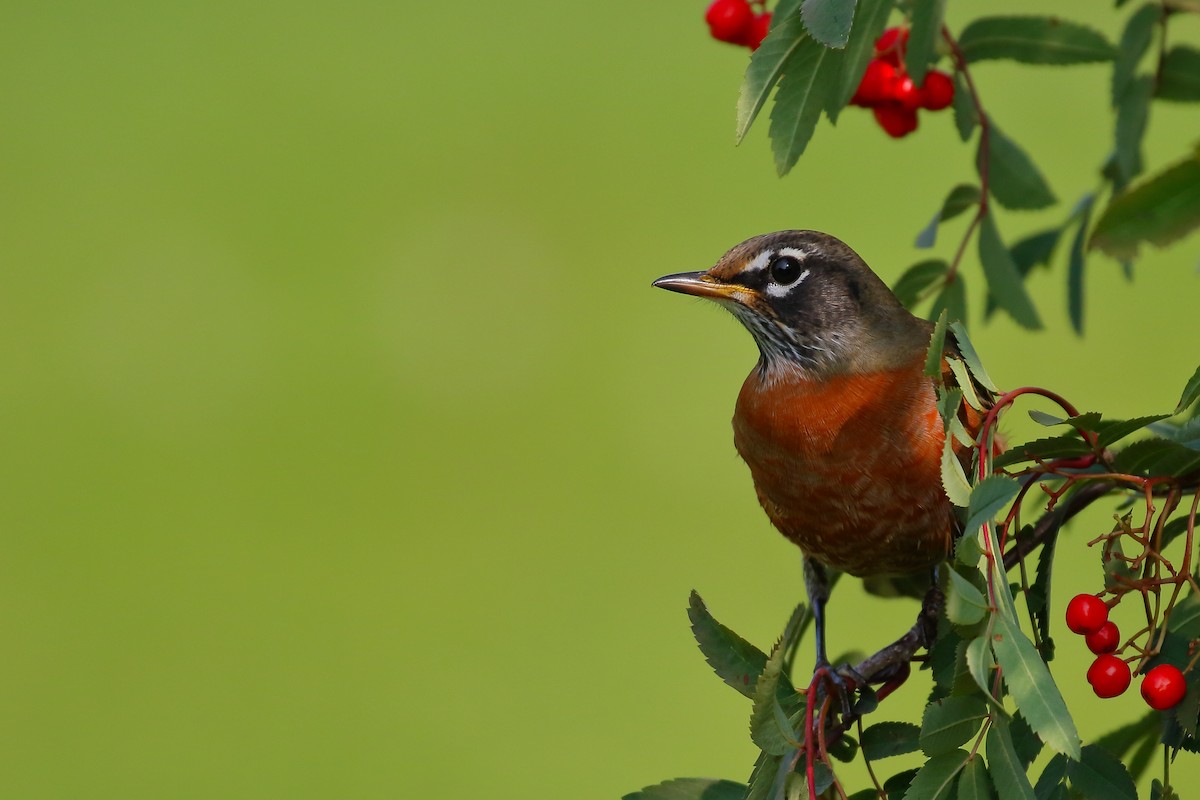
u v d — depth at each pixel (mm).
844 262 9609
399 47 36938
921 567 9445
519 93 34094
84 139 34469
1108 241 5797
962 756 6086
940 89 8711
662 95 33188
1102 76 22891
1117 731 7652
